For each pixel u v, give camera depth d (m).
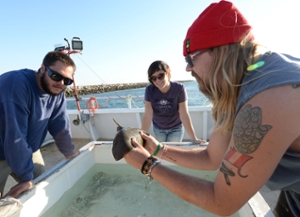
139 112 3.77
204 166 1.22
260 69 0.66
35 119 1.68
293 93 0.56
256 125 0.60
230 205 0.71
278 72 0.60
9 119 1.39
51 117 1.89
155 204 1.68
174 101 2.34
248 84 0.67
